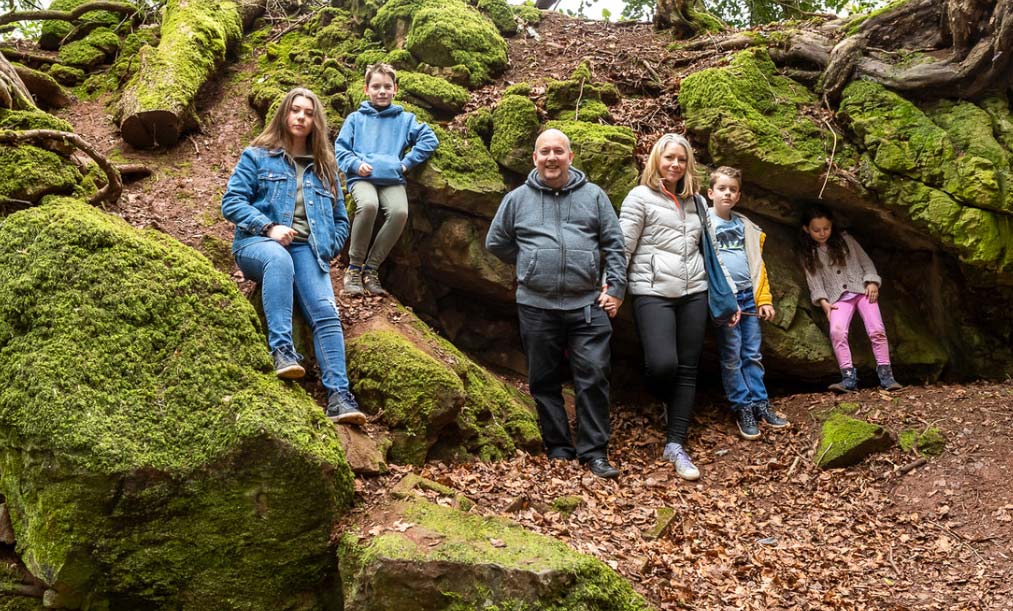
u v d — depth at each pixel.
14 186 4.58
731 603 3.63
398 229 5.20
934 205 5.61
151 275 3.86
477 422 4.62
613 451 5.17
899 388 5.68
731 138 5.70
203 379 3.65
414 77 6.07
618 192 5.57
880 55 6.09
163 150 6.17
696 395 5.96
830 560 4.13
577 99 6.07
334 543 3.57
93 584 3.42
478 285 5.76
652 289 5.07
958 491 4.62
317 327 4.25
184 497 3.45
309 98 4.52
